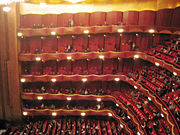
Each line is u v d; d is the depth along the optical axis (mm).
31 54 20719
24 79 21031
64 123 21203
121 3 20812
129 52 19453
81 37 22188
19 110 21688
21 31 20484
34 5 21828
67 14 22047
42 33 20812
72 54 20859
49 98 21562
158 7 18906
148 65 19703
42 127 20391
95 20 21547
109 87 22328
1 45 20453
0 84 21188
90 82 22719
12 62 20641
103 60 22031
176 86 13750
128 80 19422
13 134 19359
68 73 22203
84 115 22578
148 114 15305
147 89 16188
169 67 14172
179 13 16969
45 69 22578
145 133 13656
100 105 21641
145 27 18562
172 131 10805
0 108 21688
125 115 18609
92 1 21609
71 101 23219
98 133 18719
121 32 20844
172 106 12453
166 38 18953
